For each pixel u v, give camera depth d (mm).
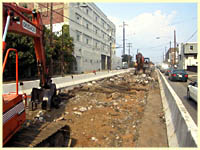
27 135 3955
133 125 6223
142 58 30141
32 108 7879
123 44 52062
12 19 4441
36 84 11273
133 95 12078
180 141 3947
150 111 7973
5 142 3248
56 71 29547
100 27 55438
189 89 9609
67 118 7074
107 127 6098
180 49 54062
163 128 5867
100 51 56250
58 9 35031
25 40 19203
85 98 10977
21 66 21781
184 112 4504
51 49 22891
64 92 12508
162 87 14047
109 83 19109
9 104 3521
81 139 5160
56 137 4531
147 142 4824
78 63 39719
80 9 39875
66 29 33125
